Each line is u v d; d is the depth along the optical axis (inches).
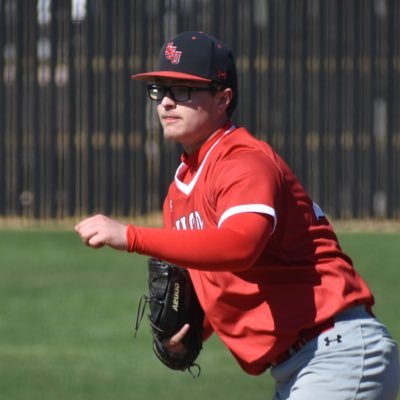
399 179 2353.6
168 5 2326.5
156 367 1226.0
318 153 2346.2
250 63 2327.8
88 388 1127.6
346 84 2338.8
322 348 567.8
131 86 2345.0
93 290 1685.5
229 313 584.7
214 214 568.1
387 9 2325.3
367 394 568.4
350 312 575.8
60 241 2187.5
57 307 1555.1
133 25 2338.8
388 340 581.0
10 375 1177.4
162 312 621.6
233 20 2320.4
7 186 2375.7
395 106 2343.8
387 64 2333.9
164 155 2349.9
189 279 621.0
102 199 2367.1
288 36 2327.8
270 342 574.9
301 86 2333.9
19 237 2228.1
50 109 2357.3
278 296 573.3
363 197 2361.0
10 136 2365.9
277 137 2340.1
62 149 2367.1
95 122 2358.5
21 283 1753.2
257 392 1116.5
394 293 1635.1
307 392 565.9
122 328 1428.4
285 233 569.3
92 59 2345.0
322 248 580.1
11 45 2349.9
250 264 527.8
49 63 2347.4
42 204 2378.2
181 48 589.0
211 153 582.9
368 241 2167.8
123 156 2356.1
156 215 2356.1
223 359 1267.2
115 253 2071.9
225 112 597.3
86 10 2333.9
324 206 2359.7
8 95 2359.7
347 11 2326.5
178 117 589.9
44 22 2342.5
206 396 1097.4
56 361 1242.6
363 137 2347.4
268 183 544.4
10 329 1417.3
